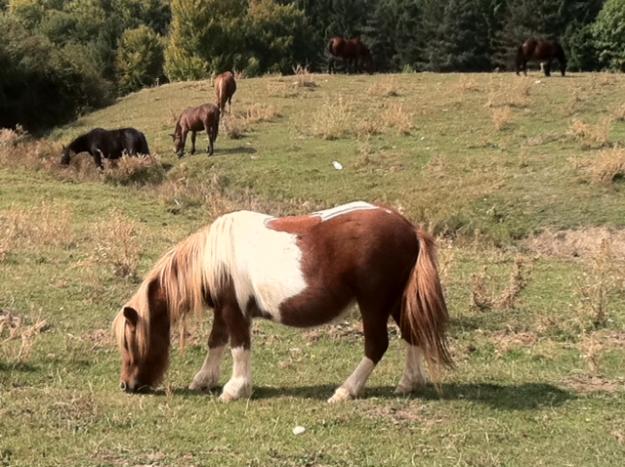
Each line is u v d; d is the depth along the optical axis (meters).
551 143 19.22
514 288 9.77
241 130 22.31
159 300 6.52
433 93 25.45
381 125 21.66
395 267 6.13
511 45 57.28
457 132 20.89
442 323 6.12
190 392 6.68
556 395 6.69
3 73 33.12
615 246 13.67
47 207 14.31
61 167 19.70
